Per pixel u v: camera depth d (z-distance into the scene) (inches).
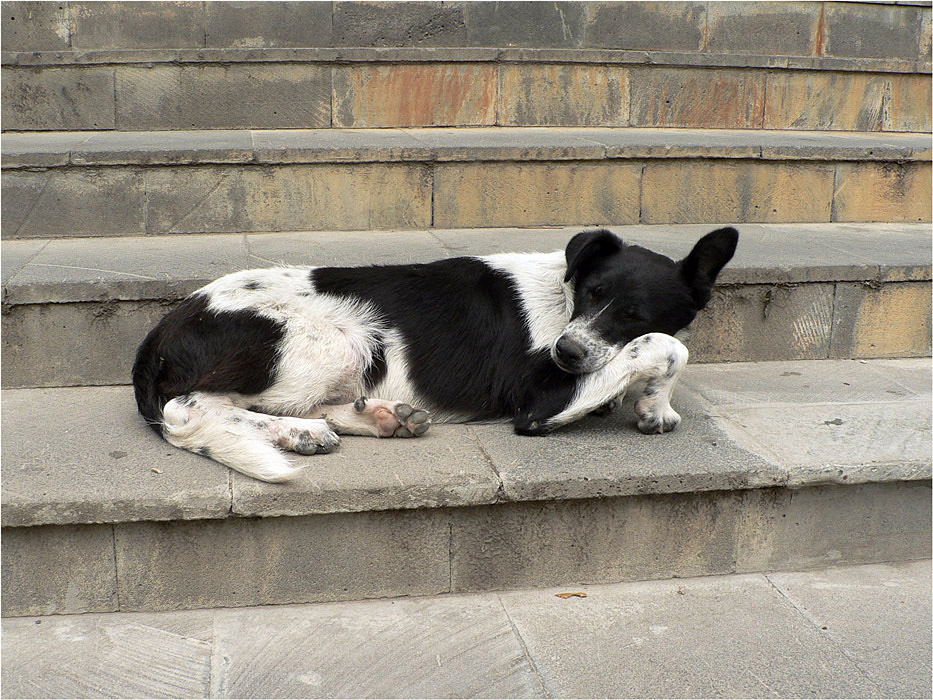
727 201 190.7
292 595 102.4
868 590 106.4
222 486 98.6
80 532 96.9
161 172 172.1
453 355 119.5
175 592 100.5
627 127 227.1
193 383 111.4
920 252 159.3
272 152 173.9
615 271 113.8
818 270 146.9
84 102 208.2
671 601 103.4
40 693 84.3
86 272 139.0
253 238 172.7
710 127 229.6
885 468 107.7
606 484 102.3
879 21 240.1
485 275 123.0
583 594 105.0
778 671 90.0
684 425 120.0
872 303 151.0
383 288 121.6
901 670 90.3
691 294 116.8
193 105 211.9
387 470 103.3
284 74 212.7
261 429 107.3
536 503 103.8
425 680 87.7
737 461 107.3
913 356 155.2
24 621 97.5
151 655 91.0
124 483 99.0
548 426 114.7
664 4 233.0
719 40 237.3
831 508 110.7
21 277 134.8
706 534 108.5
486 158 180.2
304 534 100.7
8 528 95.5
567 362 111.0
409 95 218.1
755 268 145.1
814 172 191.5
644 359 111.3
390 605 102.2
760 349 150.6
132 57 206.1
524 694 85.8
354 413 114.5
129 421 119.6
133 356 137.2
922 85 234.8
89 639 94.0
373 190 180.1
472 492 100.0
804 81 229.8
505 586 106.1
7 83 204.7
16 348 133.3
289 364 112.4
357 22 225.3
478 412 120.6
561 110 223.8
